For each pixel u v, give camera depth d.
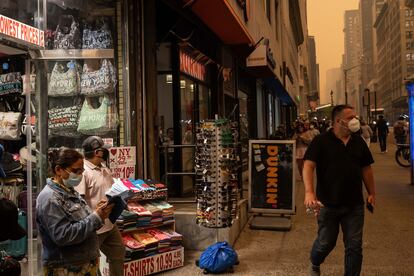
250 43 12.55
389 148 30.44
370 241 7.42
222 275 5.94
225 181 6.51
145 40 7.55
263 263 6.43
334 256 6.64
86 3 7.17
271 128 28.17
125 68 7.22
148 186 6.41
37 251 5.50
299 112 71.50
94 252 3.61
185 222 7.18
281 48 27.47
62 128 7.02
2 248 5.68
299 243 7.48
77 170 3.49
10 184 6.04
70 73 6.97
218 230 7.06
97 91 7.09
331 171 4.87
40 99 5.91
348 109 4.88
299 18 49.59
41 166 5.97
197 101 11.58
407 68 139.25
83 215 3.54
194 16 9.74
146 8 7.62
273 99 30.14
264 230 8.46
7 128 6.06
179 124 9.90
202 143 6.62
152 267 6.02
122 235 6.02
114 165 6.35
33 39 5.39
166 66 9.95
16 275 3.24
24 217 5.88
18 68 6.02
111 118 7.17
